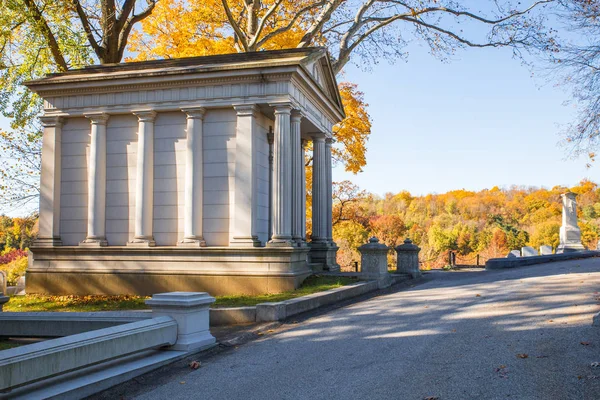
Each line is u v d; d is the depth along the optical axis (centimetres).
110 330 848
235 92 1884
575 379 723
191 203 1881
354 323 1195
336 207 4322
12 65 2467
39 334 1123
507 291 1573
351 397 707
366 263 1914
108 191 2014
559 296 1402
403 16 3141
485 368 795
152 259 1914
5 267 3825
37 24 2344
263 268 1806
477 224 9200
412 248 2294
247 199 1848
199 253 1866
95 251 1967
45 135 2077
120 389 799
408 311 1310
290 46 3284
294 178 1941
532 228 8481
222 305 1423
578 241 3331
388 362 861
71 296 1939
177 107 1928
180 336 991
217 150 1908
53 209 2045
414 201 11250
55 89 2038
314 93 2103
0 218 4806
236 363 920
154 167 1969
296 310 1350
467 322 1137
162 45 3338
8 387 664
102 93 2014
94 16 2820
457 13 3056
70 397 740
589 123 2017
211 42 3256
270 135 2039
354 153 3516
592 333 966
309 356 933
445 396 686
